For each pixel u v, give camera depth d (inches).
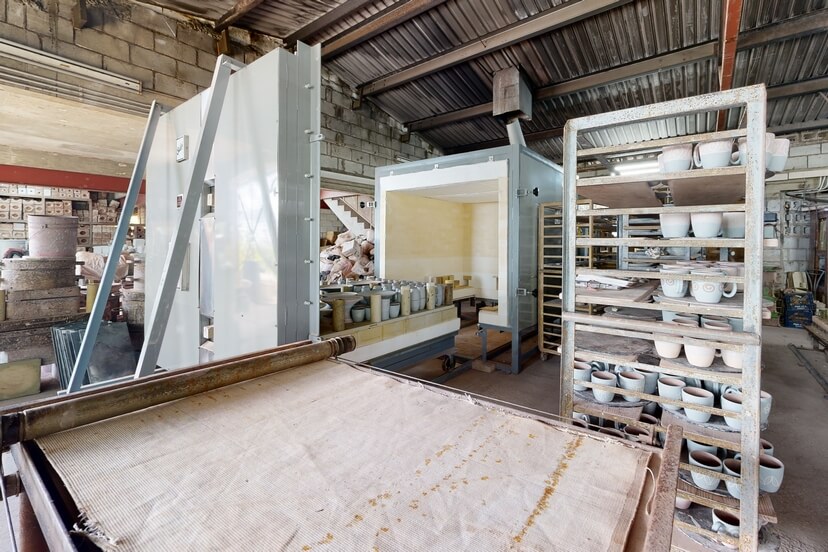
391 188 178.9
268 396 42.8
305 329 76.2
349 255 249.0
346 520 23.5
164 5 148.7
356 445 32.7
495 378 145.5
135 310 157.4
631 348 68.2
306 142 75.2
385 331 96.3
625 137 246.5
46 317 143.8
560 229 166.1
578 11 156.2
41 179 182.5
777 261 263.6
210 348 88.3
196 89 159.8
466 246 239.0
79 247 284.2
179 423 36.1
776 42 157.6
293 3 163.6
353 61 219.8
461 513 24.2
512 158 147.3
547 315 166.2
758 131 50.2
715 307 54.6
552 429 35.8
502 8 166.6
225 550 20.9
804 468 86.9
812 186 248.2
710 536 58.1
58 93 119.8
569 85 201.5
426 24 182.1
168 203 104.0
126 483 26.8
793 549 63.8
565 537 22.1
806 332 226.5
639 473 28.8
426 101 253.1
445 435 34.6
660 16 157.2
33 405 33.5
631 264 123.4
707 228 56.4
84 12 125.2
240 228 78.8
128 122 143.7
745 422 53.7
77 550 20.6
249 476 28.0
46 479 27.0
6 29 111.9
